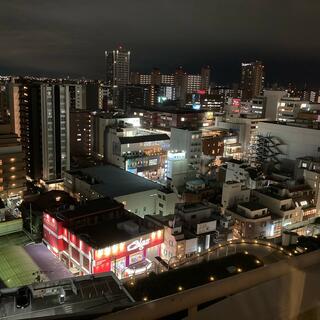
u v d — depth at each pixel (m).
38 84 76.00
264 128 85.19
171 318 2.86
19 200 59.88
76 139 103.00
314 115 93.06
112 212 45.06
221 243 39.72
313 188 57.09
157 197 58.09
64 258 41.72
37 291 27.33
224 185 53.50
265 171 75.94
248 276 3.09
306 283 3.21
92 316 4.46
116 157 83.94
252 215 48.25
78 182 64.62
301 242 39.50
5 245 41.41
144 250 40.69
